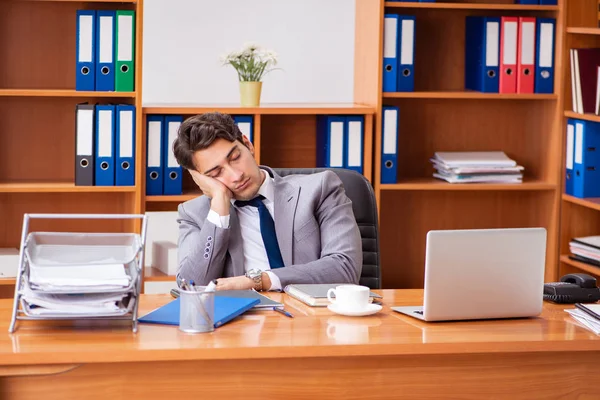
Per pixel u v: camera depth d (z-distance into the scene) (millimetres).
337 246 2828
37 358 1926
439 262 2221
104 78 4129
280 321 2248
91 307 2053
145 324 2188
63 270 2096
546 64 4484
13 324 2092
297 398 2064
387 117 4383
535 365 2160
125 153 4176
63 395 1985
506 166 4520
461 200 4801
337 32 6336
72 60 4332
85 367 1979
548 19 4457
